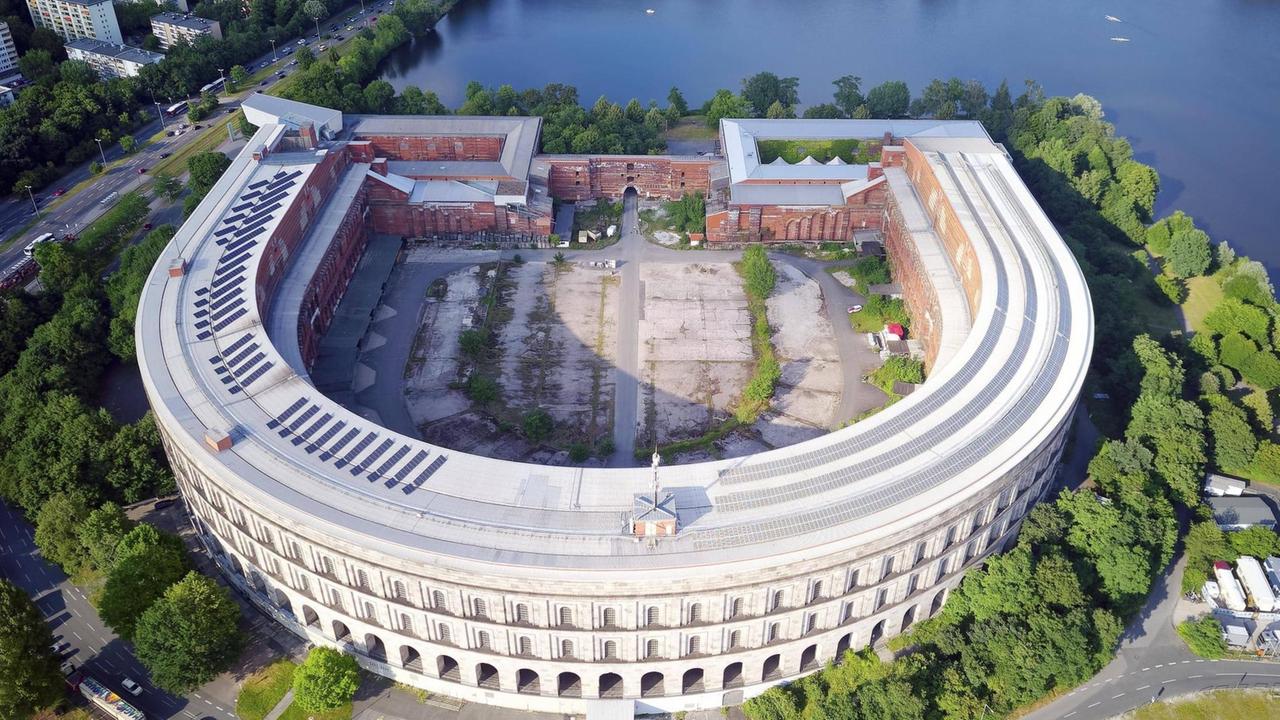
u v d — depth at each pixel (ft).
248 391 573.33
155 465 621.31
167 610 504.02
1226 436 645.10
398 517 483.92
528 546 468.75
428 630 494.18
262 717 510.17
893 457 523.70
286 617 550.77
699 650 497.87
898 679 497.46
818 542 471.21
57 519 567.18
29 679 489.26
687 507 491.72
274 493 496.23
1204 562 582.76
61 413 626.23
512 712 519.19
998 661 511.81
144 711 511.40
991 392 572.92
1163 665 541.75
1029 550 533.55
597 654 491.31
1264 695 525.34
